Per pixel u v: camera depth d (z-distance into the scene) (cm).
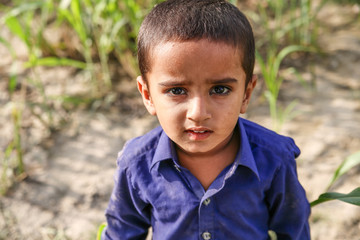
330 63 270
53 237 193
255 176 110
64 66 281
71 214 202
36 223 199
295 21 281
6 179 219
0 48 296
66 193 212
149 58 93
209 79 88
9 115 250
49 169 223
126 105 254
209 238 114
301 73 265
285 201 118
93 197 210
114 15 252
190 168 112
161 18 94
